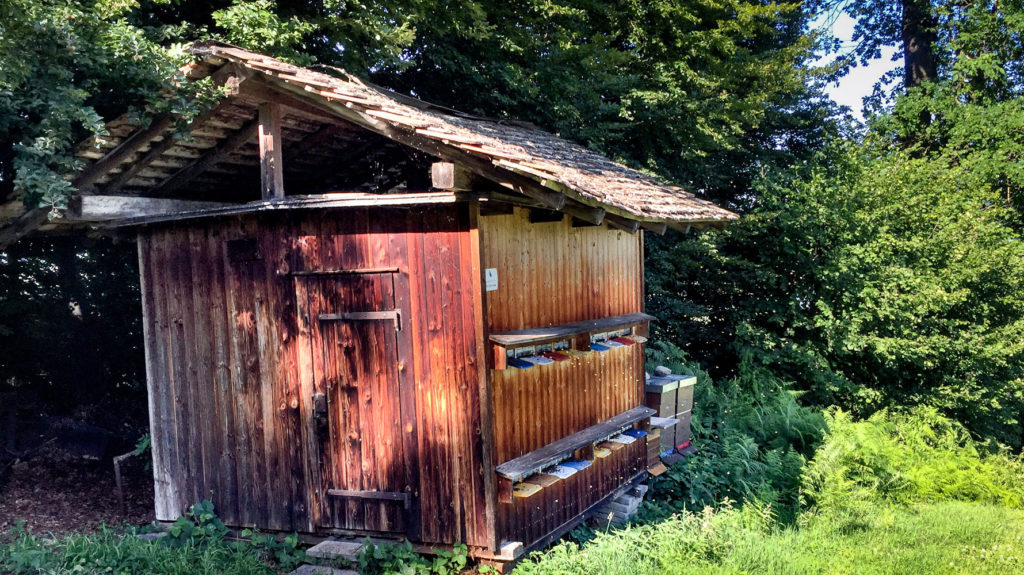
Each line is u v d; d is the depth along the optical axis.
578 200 5.31
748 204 16.31
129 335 9.76
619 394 8.03
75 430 9.14
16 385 9.11
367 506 6.09
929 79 21.81
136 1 6.46
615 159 13.60
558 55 13.07
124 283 9.63
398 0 9.97
